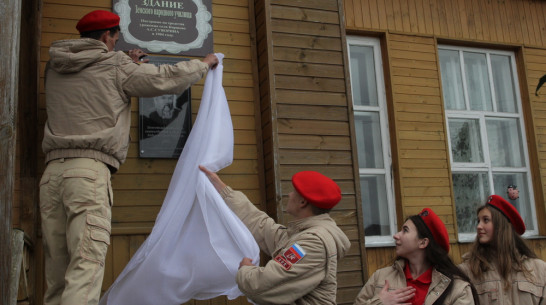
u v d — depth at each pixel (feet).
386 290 8.54
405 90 16.43
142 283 9.11
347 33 16.34
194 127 10.14
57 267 8.64
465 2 17.84
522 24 18.47
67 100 8.93
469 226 16.66
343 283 12.28
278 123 12.46
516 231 9.56
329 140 12.89
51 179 8.59
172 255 9.24
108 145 8.75
